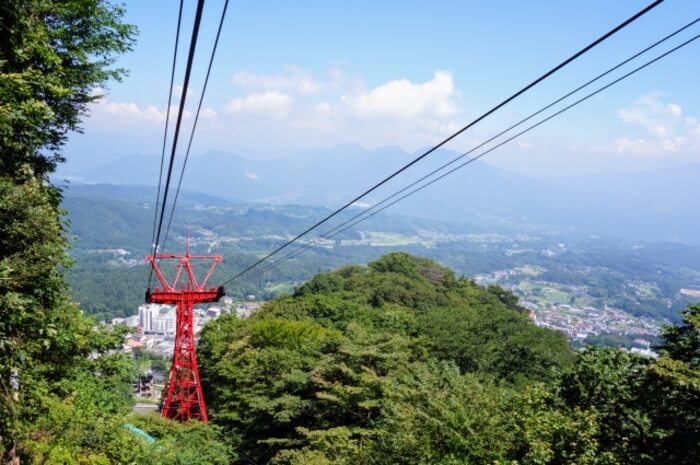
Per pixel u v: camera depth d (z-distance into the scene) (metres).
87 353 13.63
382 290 64.25
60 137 14.41
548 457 11.86
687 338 13.50
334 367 24.08
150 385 87.56
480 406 14.34
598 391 15.20
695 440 12.41
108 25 14.23
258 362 30.67
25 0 9.70
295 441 23.16
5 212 8.91
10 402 9.38
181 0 5.36
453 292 73.44
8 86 8.68
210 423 31.75
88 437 12.70
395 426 16.20
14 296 7.75
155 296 34.69
